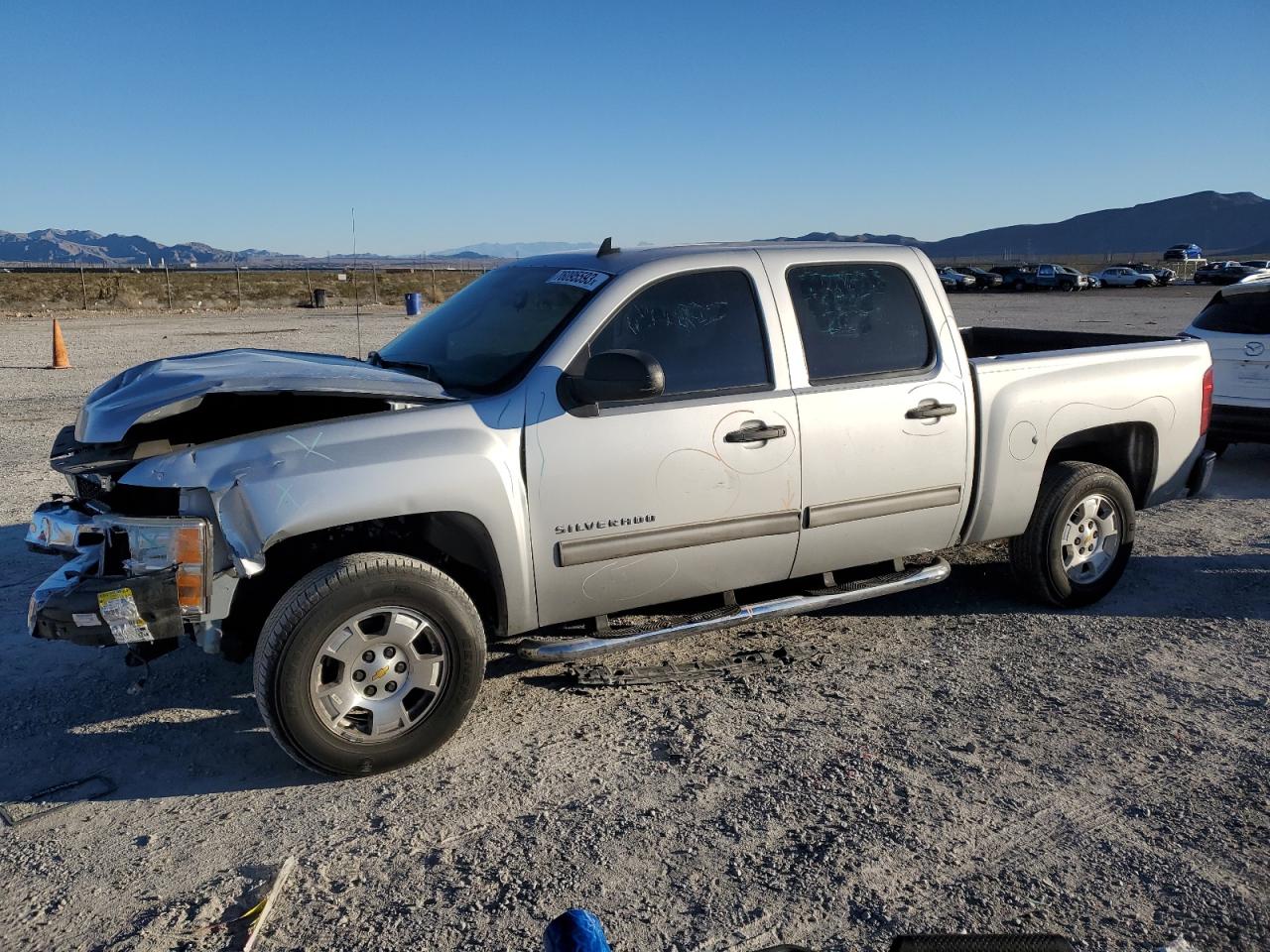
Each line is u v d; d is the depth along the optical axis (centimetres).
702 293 437
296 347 2123
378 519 377
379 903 300
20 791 367
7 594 562
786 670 470
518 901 300
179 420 389
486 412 391
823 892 305
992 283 6838
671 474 419
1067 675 466
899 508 480
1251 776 375
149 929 288
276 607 357
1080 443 555
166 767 384
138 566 350
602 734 407
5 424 1112
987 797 359
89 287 5256
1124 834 338
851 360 466
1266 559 649
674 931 287
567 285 439
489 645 491
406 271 7694
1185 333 945
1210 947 282
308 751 361
